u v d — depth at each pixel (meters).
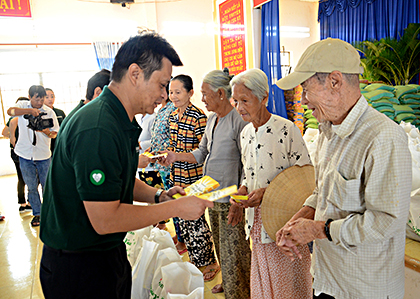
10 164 7.06
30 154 3.73
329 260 1.06
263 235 1.51
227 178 1.89
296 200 1.43
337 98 0.95
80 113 0.95
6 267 2.75
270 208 1.44
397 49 6.72
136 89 1.01
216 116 2.00
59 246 0.99
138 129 1.09
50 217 1.02
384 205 0.88
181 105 2.36
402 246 0.97
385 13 7.70
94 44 7.17
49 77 7.13
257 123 1.55
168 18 7.70
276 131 1.52
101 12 7.18
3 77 6.79
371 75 7.19
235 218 1.78
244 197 1.45
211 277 2.37
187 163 2.33
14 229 3.63
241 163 1.93
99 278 1.04
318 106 0.99
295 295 1.58
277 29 4.91
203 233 2.41
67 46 7.02
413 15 7.10
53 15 6.81
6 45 6.59
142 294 1.66
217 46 5.81
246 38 5.10
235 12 5.25
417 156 2.27
